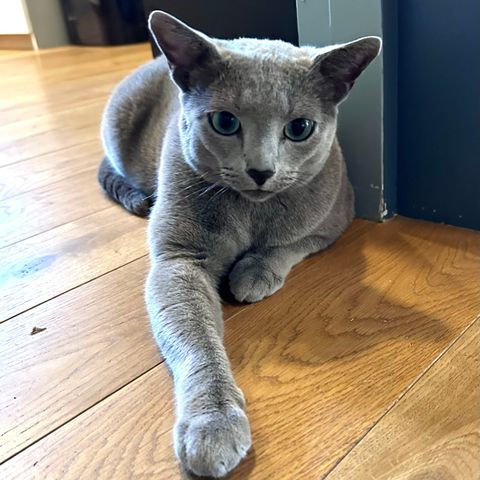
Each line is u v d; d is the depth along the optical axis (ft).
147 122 1.45
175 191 1.09
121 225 1.40
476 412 0.79
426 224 1.36
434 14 1.19
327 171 1.16
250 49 1.03
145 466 0.74
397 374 0.87
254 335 0.98
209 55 0.98
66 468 0.74
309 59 1.01
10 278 1.19
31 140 2.07
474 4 1.14
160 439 0.78
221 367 0.83
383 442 0.75
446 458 0.72
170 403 0.84
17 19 4.28
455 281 1.11
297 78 0.98
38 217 1.47
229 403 0.77
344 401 0.83
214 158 1.02
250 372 0.89
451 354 0.91
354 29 1.24
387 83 1.26
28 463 0.75
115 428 0.80
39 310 1.08
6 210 1.51
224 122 0.98
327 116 1.04
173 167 1.11
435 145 1.29
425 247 1.25
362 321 1.01
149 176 1.43
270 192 1.01
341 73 1.01
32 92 2.85
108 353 0.95
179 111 1.21
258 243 1.16
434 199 1.34
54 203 1.54
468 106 1.22
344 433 0.77
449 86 1.23
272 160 0.96
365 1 1.20
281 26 1.45
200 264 1.06
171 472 0.73
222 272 1.13
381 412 0.80
